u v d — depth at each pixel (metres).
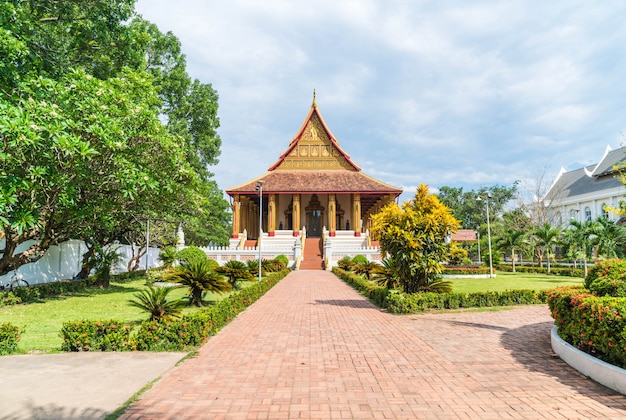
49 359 6.04
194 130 34.56
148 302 8.12
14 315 10.61
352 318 10.03
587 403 4.42
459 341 7.47
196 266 12.30
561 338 6.56
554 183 56.47
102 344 6.61
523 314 10.58
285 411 4.16
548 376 5.37
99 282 18.45
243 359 6.18
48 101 11.29
